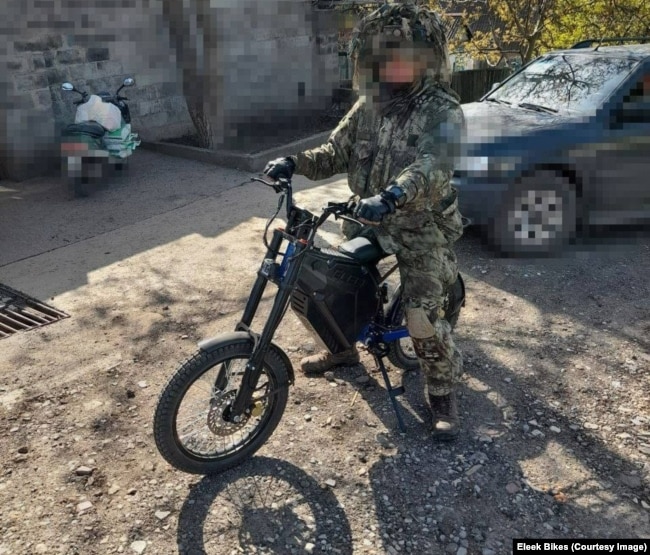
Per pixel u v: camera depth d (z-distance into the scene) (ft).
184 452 8.63
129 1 26.50
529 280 15.28
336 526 8.16
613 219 17.76
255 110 31.68
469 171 16.21
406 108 8.47
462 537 8.00
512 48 44.96
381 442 9.71
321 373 11.46
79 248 17.49
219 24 27.22
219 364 8.89
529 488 8.80
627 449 9.55
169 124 29.91
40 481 8.93
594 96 17.72
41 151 24.08
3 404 10.67
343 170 9.79
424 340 9.28
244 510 8.41
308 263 8.72
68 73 25.05
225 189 22.63
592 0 36.06
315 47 34.19
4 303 14.32
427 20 8.11
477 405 10.59
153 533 8.04
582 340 12.59
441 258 9.20
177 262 16.42
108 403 10.73
